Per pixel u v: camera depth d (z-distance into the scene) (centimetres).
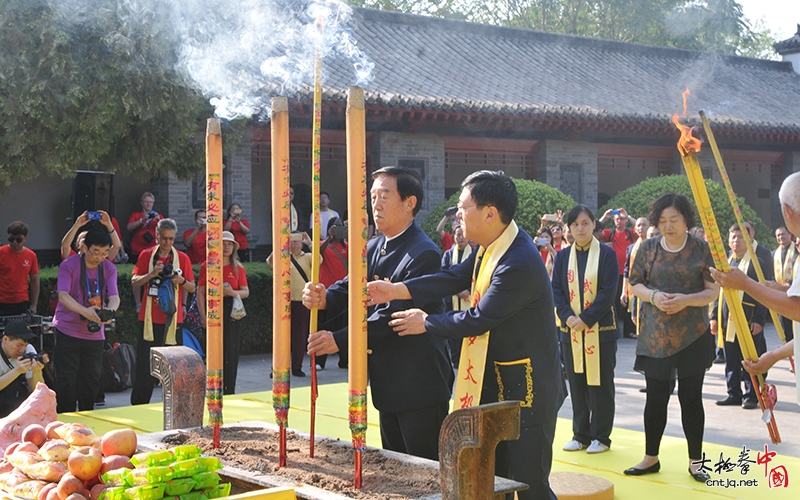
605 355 529
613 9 2577
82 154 816
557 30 2734
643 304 481
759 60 2403
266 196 1545
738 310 366
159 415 589
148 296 717
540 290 309
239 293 780
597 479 430
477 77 1766
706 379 942
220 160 316
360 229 268
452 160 1602
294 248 941
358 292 268
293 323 945
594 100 1773
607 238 1277
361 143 267
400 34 1889
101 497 254
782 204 307
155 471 245
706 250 470
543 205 1347
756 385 378
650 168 1833
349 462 299
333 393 673
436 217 1347
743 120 1791
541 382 312
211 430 357
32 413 347
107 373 847
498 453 338
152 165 912
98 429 542
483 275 314
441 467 243
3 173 828
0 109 788
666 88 2031
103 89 784
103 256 666
